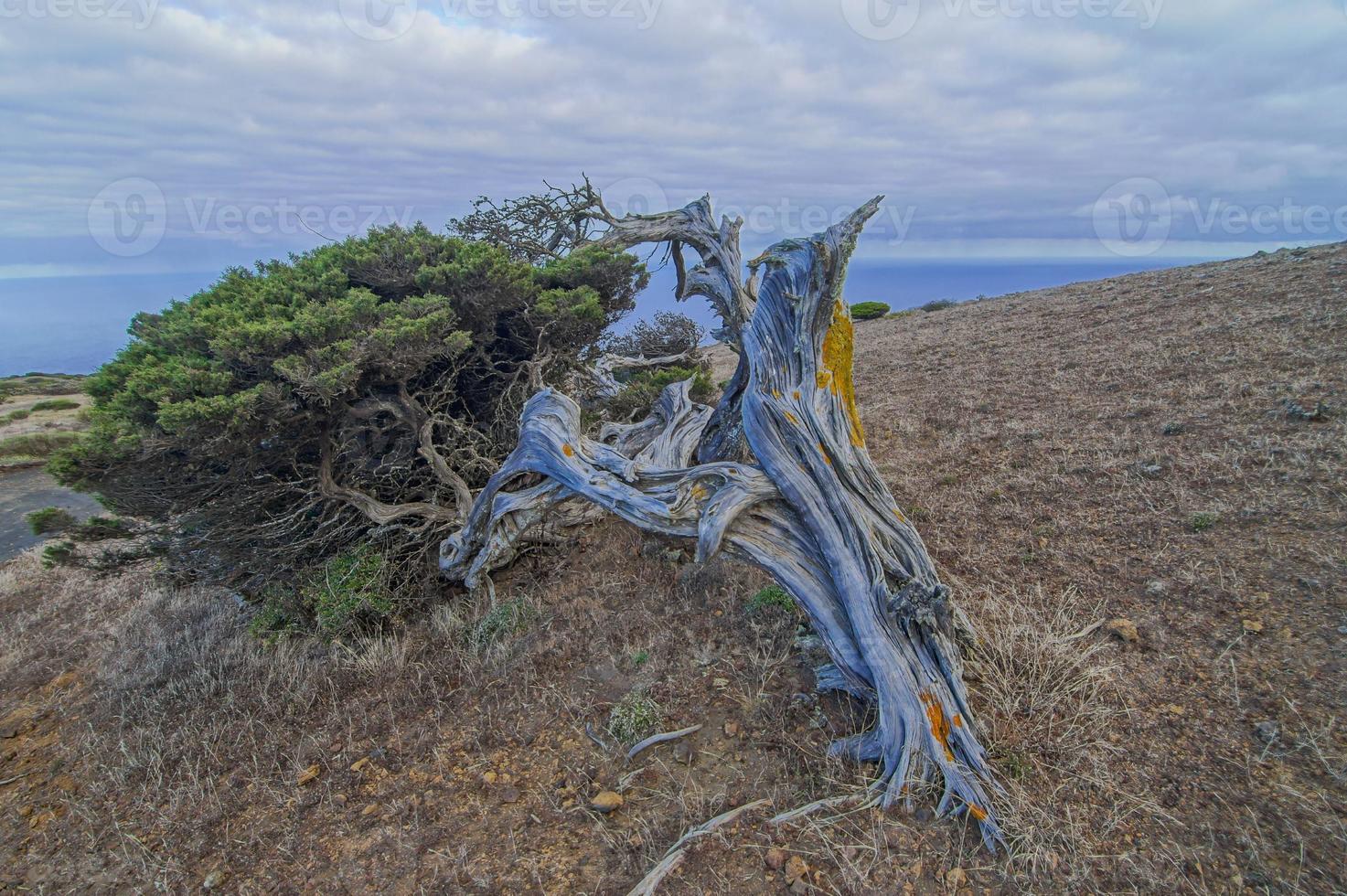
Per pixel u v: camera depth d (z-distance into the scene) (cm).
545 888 359
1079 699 427
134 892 401
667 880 348
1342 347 863
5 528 1265
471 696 532
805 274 440
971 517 680
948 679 409
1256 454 657
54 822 469
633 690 503
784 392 461
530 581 730
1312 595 463
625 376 1268
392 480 734
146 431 497
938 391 1153
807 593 447
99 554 675
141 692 597
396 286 731
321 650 621
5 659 716
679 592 641
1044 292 2312
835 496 441
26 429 2216
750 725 458
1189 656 442
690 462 701
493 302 723
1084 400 936
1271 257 1706
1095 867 330
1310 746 364
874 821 368
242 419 499
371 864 391
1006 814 359
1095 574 549
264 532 635
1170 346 1075
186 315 634
